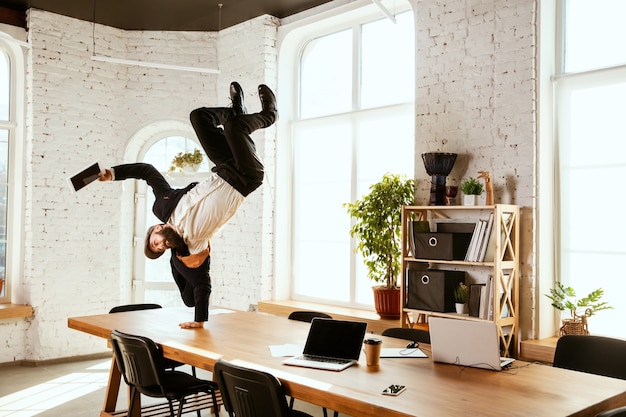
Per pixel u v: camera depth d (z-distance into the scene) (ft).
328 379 9.75
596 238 15.55
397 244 18.38
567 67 16.24
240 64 23.35
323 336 11.36
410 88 19.76
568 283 15.98
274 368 10.45
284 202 23.12
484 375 10.05
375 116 20.59
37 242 22.06
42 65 22.11
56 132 22.44
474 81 16.89
